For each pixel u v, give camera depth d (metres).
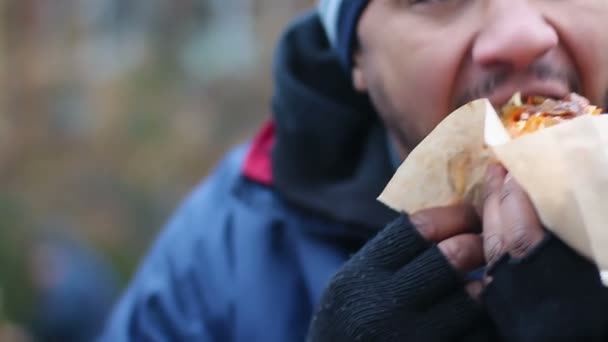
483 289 0.59
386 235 0.62
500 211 0.58
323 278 0.81
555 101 0.66
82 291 2.42
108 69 5.20
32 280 2.54
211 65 5.11
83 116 4.88
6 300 3.22
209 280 0.85
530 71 0.67
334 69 0.86
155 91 5.04
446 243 0.60
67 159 4.69
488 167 0.60
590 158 0.57
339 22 0.80
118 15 5.41
